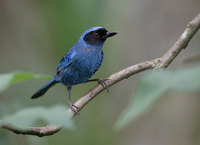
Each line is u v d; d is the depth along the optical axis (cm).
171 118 1234
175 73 363
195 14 1259
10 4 1493
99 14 797
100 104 1561
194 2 1267
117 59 1457
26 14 1500
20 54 1554
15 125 255
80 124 1523
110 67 1462
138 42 1388
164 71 370
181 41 608
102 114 1535
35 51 1552
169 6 1305
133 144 1329
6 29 1523
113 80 668
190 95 1218
